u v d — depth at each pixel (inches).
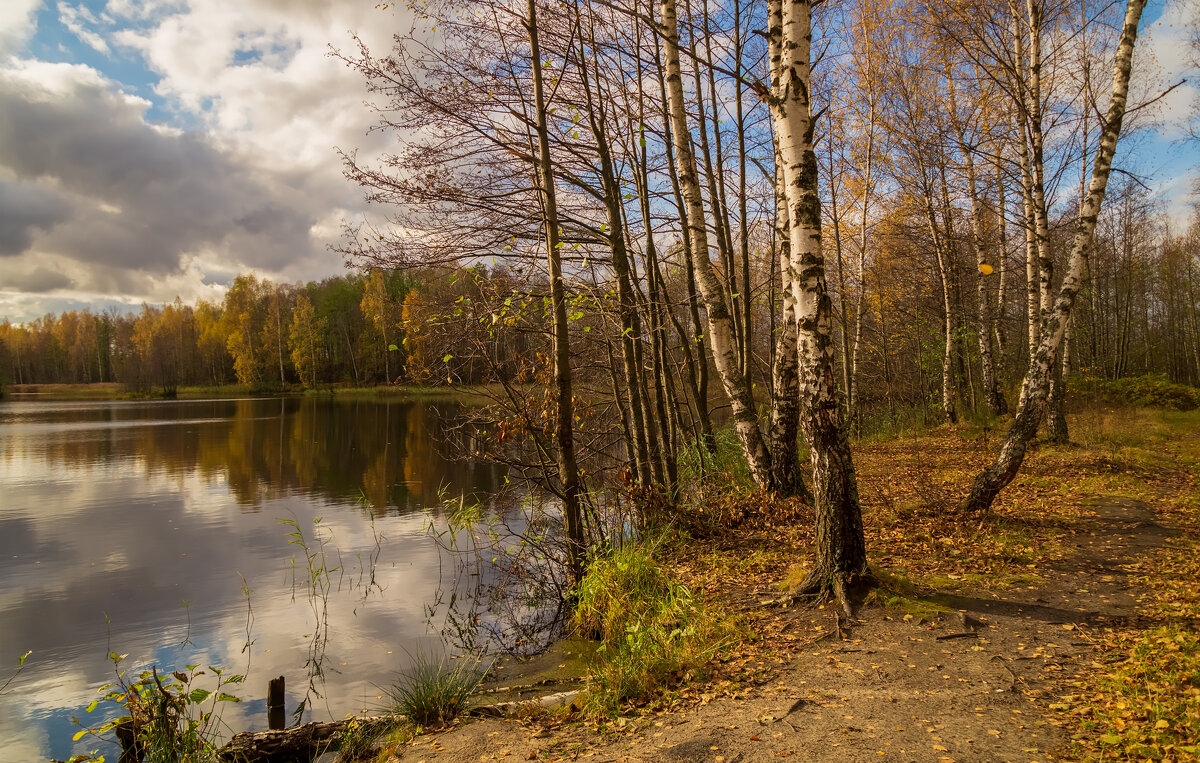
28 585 361.7
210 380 3346.5
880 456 587.5
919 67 646.5
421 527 488.7
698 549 317.1
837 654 186.5
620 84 408.5
